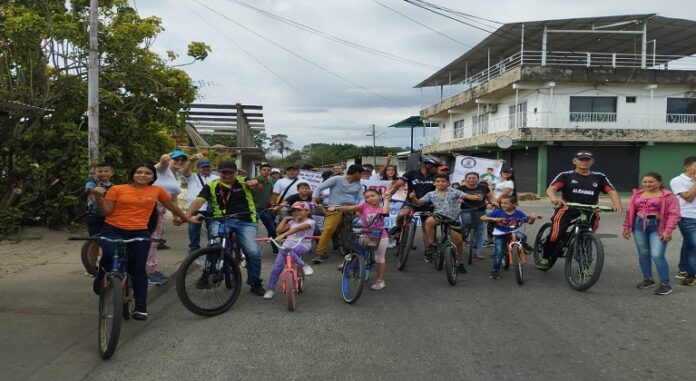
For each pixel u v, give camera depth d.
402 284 7.67
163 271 7.90
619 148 28.55
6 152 11.09
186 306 5.78
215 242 6.21
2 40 10.44
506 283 7.71
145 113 12.99
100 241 5.21
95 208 6.53
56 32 10.23
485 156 36.56
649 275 7.27
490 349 4.92
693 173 7.34
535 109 28.47
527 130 27.19
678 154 28.69
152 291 6.67
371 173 11.77
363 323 5.73
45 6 10.84
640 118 28.30
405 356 4.75
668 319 5.84
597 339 5.19
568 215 7.57
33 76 10.90
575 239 7.32
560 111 28.06
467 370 4.42
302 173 12.13
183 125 13.91
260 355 4.78
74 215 11.78
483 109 35.28
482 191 9.34
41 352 4.79
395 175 11.05
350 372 4.39
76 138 11.12
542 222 16.23
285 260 6.62
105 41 10.96
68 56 10.96
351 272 6.56
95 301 6.26
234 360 4.66
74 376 4.30
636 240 7.32
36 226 11.48
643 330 5.46
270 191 10.13
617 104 28.30
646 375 4.30
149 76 11.91
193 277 6.01
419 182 9.25
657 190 7.13
